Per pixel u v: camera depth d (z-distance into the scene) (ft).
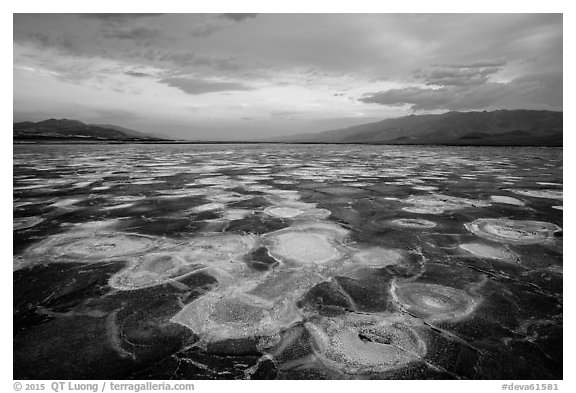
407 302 9.72
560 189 28.53
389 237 15.53
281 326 8.46
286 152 96.53
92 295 9.93
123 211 19.94
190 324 8.48
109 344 7.70
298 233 16.02
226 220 18.15
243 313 9.02
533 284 10.92
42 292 10.09
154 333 8.10
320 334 8.15
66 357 7.27
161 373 6.84
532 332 8.31
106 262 12.39
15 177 33.73
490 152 99.91
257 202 22.63
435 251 13.82
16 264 12.17
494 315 9.05
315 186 29.32
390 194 25.80
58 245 14.16
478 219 18.72
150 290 10.25
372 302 9.70
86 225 17.06
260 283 10.80
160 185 29.27
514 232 16.34
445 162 58.75
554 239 15.35
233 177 35.12
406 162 58.54
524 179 34.71
